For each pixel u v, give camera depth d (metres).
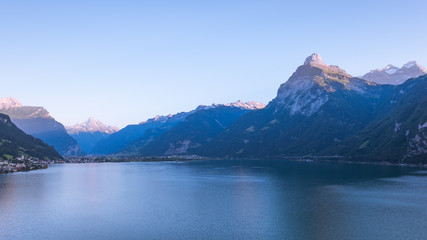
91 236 88.19
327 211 112.38
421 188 158.62
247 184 185.25
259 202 129.88
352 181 188.38
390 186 166.12
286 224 97.44
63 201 135.88
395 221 98.56
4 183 196.12
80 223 100.44
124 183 197.88
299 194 146.75
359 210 113.00
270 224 97.81
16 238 86.69
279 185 177.88
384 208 115.56
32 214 112.19
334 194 144.75
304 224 96.94
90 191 163.62
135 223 100.25
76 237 87.44
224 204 127.00
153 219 104.69
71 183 198.25
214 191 160.00
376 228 91.88
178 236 87.81
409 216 104.12
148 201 135.00
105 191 163.50
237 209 117.88
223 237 86.56
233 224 98.25
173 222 101.12
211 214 110.75
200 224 98.56
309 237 85.44
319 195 143.00
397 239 82.81
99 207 123.44
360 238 84.12
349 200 130.50
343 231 89.88
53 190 167.00
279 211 113.69
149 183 197.38
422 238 83.31
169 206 124.44
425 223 96.19
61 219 105.31
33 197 145.50
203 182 199.50
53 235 89.00
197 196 145.75
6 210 118.62
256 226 96.00
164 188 173.12
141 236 87.94
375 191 150.88
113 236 88.06
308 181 193.50
